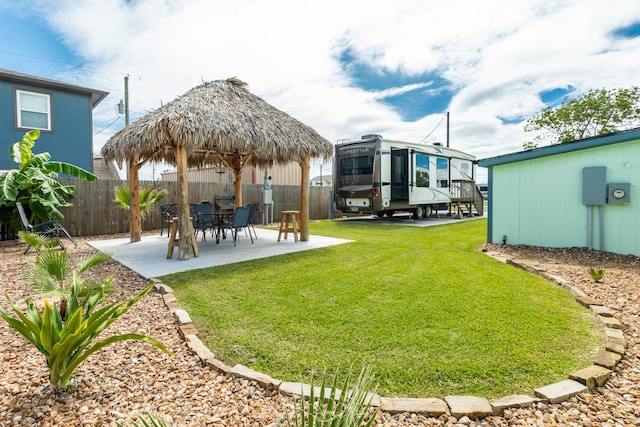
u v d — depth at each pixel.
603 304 3.33
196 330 2.82
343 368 2.26
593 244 5.86
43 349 1.92
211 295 3.74
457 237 8.40
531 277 4.45
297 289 3.95
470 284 4.11
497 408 1.83
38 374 2.19
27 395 1.97
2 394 1.97
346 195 12.45
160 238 8.11
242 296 3.71
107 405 1.90
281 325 2.94
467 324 2.91
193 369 2.27
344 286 4.05
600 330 2.79
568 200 6.09
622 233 5.55
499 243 6.95
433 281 4.25
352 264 5.22
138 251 6.29
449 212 15.60
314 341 2.64
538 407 1.86
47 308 1.80
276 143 6.40
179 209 5.49
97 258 3.05
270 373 2.23
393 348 2.51
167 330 2.88
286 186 13.34
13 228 7.16
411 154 12.28
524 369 2.22
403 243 7.34
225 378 2.16
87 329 1.98
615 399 1.94
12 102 10.01
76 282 2.62
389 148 12.06
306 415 1.75
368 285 4.09
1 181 6.60
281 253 6.08
